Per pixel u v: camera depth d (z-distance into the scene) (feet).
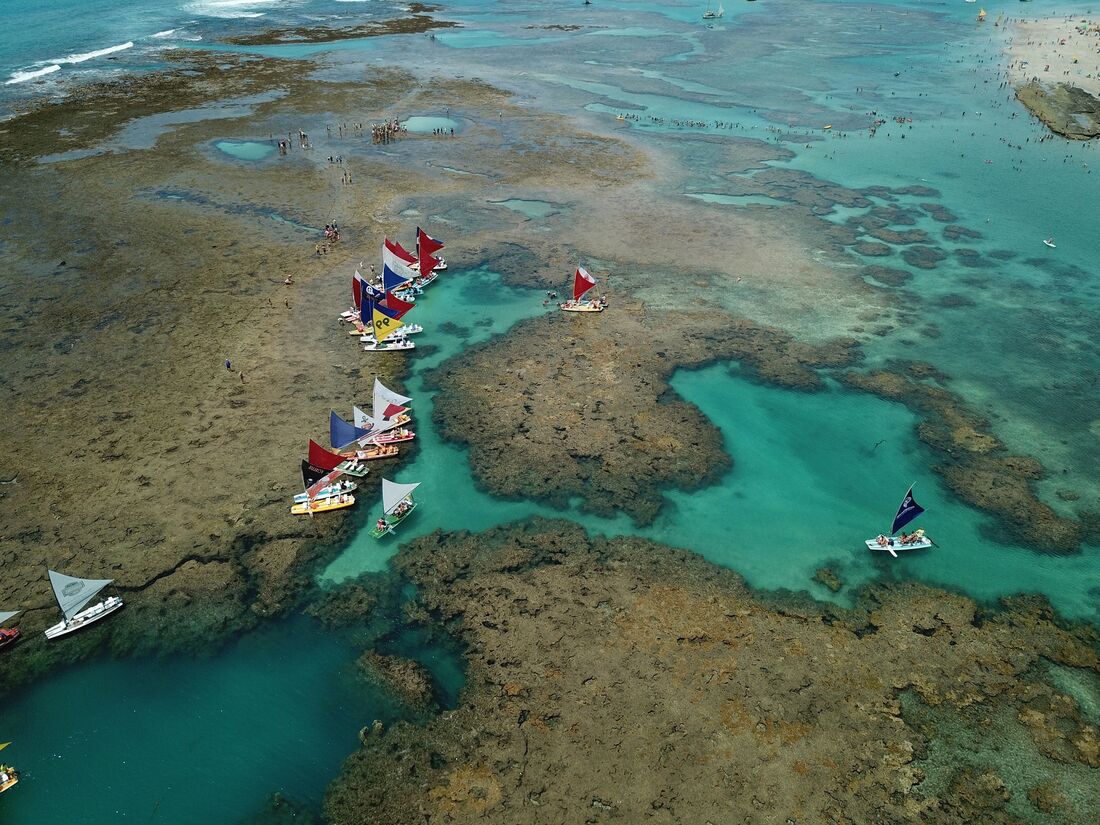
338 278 247.91
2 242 259.19
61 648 132.46
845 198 320.29
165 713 123.85
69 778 115.03
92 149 340.18
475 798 111.14
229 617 138.51
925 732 121.08
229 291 237.45
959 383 208.64
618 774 113.80
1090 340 226.99
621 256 267.59
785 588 147.54
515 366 209.97
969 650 135.33
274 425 183.52
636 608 141.28
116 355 205.46
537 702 124.06
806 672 129.90
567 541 156.04
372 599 142.82
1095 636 138.92
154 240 265.54
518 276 254.68
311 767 116.26
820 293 249.34
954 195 325.42
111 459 170.60
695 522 162.20
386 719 122.62
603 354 215.72
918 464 181.27
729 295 246.47
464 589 144.87
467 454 179.22
